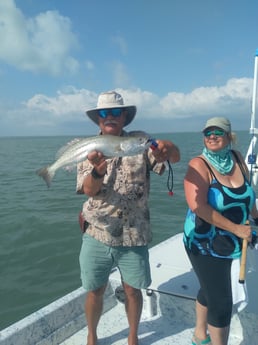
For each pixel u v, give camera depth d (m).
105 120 2.72
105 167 2.44
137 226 2.72
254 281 3.20
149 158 2.73
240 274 2.41
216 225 2.40
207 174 2.51
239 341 2.93
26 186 15.50
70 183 15.91
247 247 2.56
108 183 2.70
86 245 2.80
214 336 2.49
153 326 3.23
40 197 12.57
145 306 3.41
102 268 2.79
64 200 11.87
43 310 3.05
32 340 2.87
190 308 3.20
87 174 2.71
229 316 2.47
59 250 7.22
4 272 6.33
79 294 3.27
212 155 2.53
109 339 3.09
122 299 3.44
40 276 6.12
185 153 30.33
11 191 14.23
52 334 3.01
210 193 2.50
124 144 2.50
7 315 4.98
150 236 2.80
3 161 30.75
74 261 6.68
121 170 2.70
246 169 2.69
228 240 2.47
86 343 3.05
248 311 2.85
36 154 41.41
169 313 3.33
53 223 8.96
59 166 2.89
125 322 3.32
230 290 2.48
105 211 2.70
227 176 2.54
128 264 2.75
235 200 2.47
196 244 2.54
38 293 5.55
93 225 2.75
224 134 2.45
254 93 4.45
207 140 2.50
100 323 3.32
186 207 10.55
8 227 8.82
